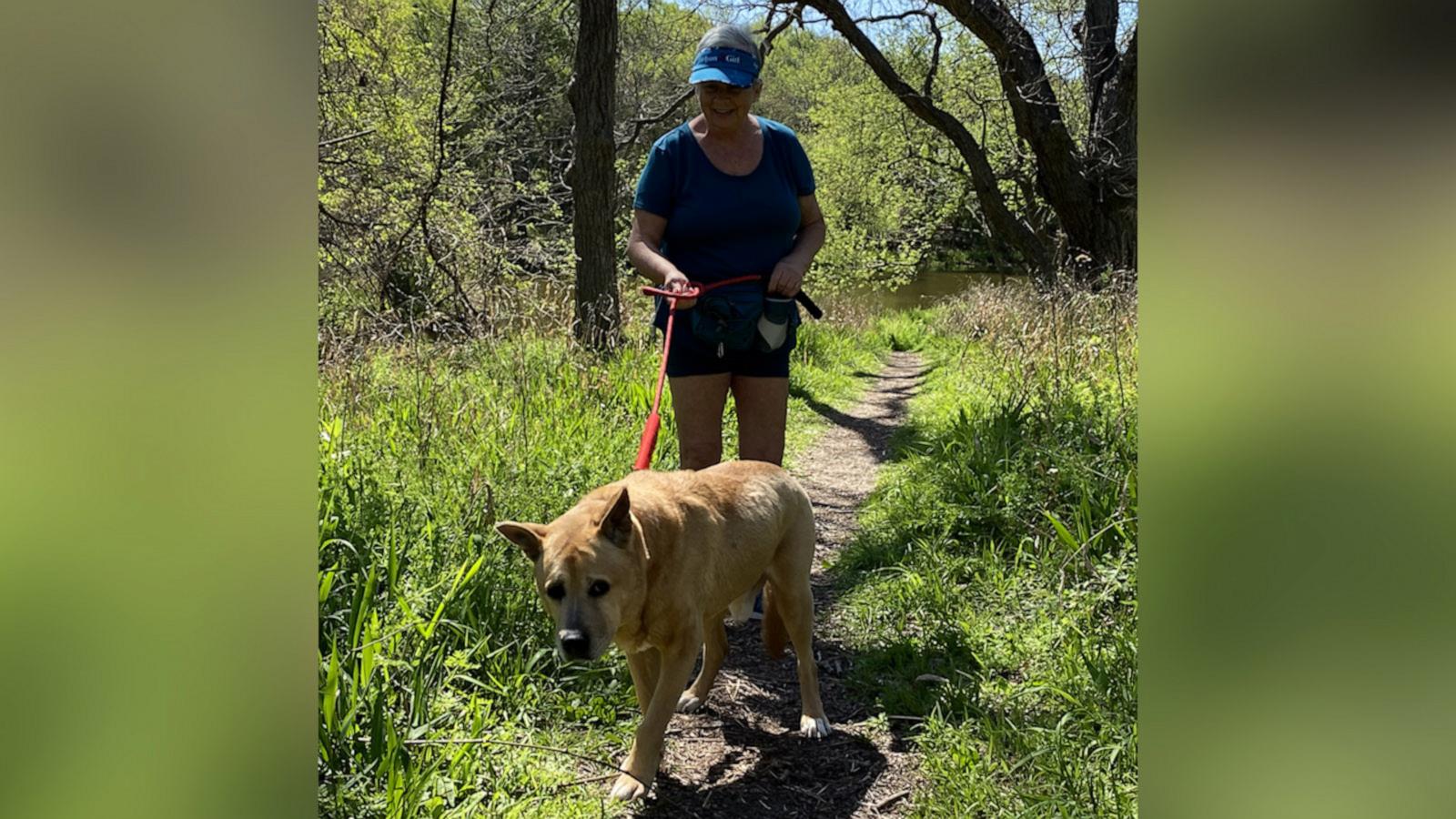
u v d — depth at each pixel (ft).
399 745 9.26
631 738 11.18
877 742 11.40
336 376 19.69
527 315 26.91
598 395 23.34
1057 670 11.44
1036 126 45.93
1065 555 14.38
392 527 12.36
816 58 78.07
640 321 35.50
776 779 10.68
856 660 13.60
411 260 35.19
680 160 13.98
